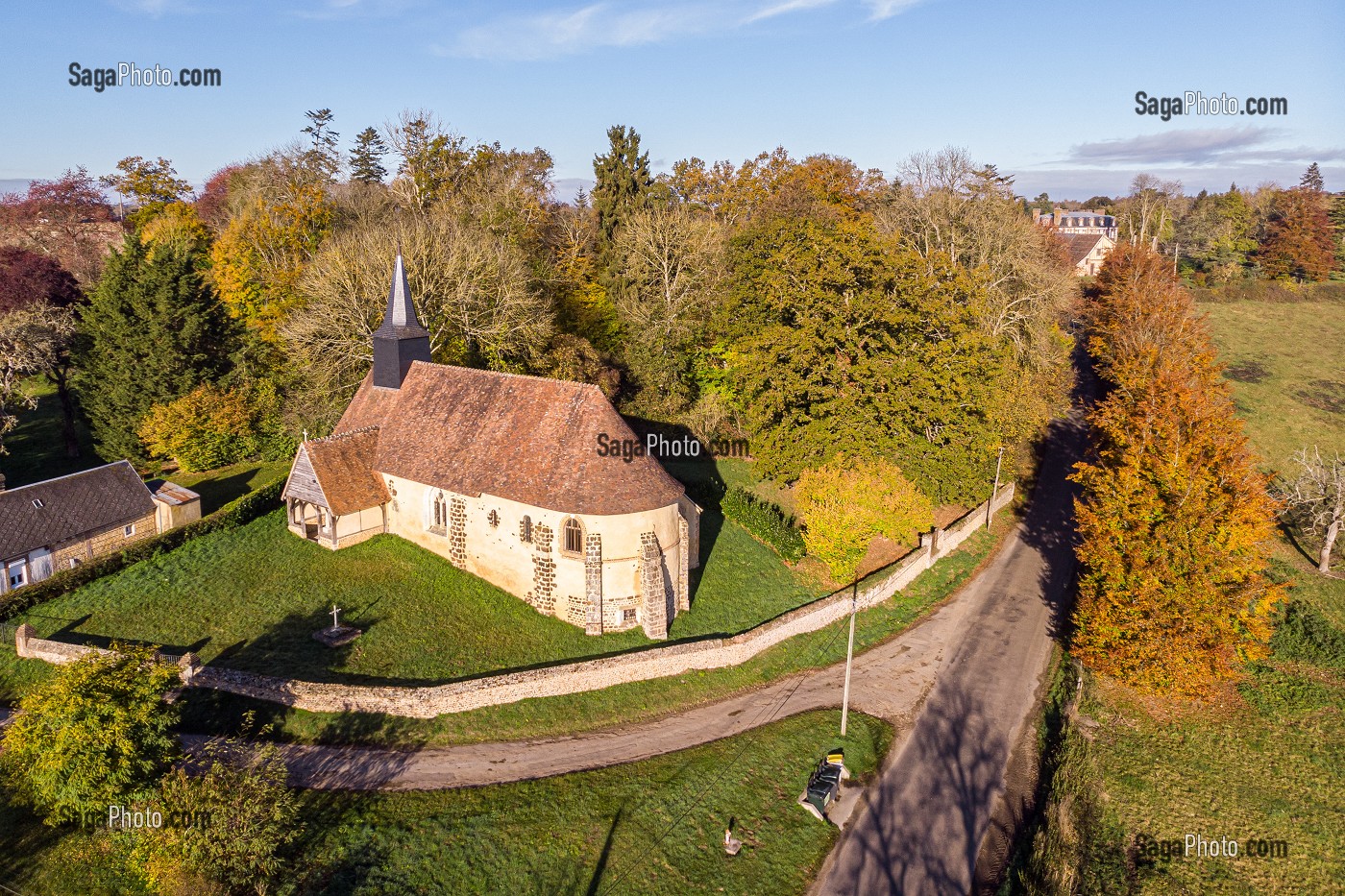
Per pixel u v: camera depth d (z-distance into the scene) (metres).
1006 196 71.81
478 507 41.50
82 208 96.31
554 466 39.56
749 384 54.69
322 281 56.09
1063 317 84.88
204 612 38.09
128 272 57.62
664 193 84.44
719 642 39.25
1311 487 55.56
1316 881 29.38
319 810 28.12
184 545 43.53
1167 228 144.00
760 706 37.56
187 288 58.19
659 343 65.38
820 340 51.69
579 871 27.05
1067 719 37.16
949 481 52.44
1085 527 41.03
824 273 52.03
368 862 26.11
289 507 45.47
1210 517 35.88
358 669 34.91
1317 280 118.44
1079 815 31.12
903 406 50.94
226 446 58.84
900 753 35.16
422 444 44.62
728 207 94.38
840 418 51.66
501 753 32.34
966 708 38.66
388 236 62.28
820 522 46.22
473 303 60.19
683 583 42.16
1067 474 69.44
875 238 55.03
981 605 48.97
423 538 44.50
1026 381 60.44
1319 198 125.69
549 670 35.31
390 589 40.81
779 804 31.31
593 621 38.97
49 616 37.25
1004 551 56.47
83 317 58.81
